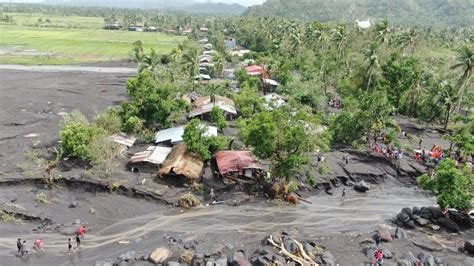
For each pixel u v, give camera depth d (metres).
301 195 56.50
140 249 40.97
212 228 46.41
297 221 49.16
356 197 57.59
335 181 60.47
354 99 82.81
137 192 52.78
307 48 149.12
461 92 88.00
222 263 36.66
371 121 71.88
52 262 38.56
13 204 47.44
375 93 84.81
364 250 40.47
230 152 61.03
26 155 60.28
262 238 43.09
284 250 38.81
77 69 140.00
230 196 54.41
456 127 90.81
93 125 62.66
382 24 109.38
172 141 66.62
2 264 37.44
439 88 91.12
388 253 39.88
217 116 77.44
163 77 100.00
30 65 141.62
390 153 68.88
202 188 55.06
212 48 187.00
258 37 199.50
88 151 55.25
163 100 73.81
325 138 56.06
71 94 102.50
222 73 143.12
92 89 109.75
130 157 62.56
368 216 51.62
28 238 42.62
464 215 48.97
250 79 112.31
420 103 96.88
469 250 42.16
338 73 121.06
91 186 53.12
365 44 129.88
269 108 83.31
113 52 180.62
